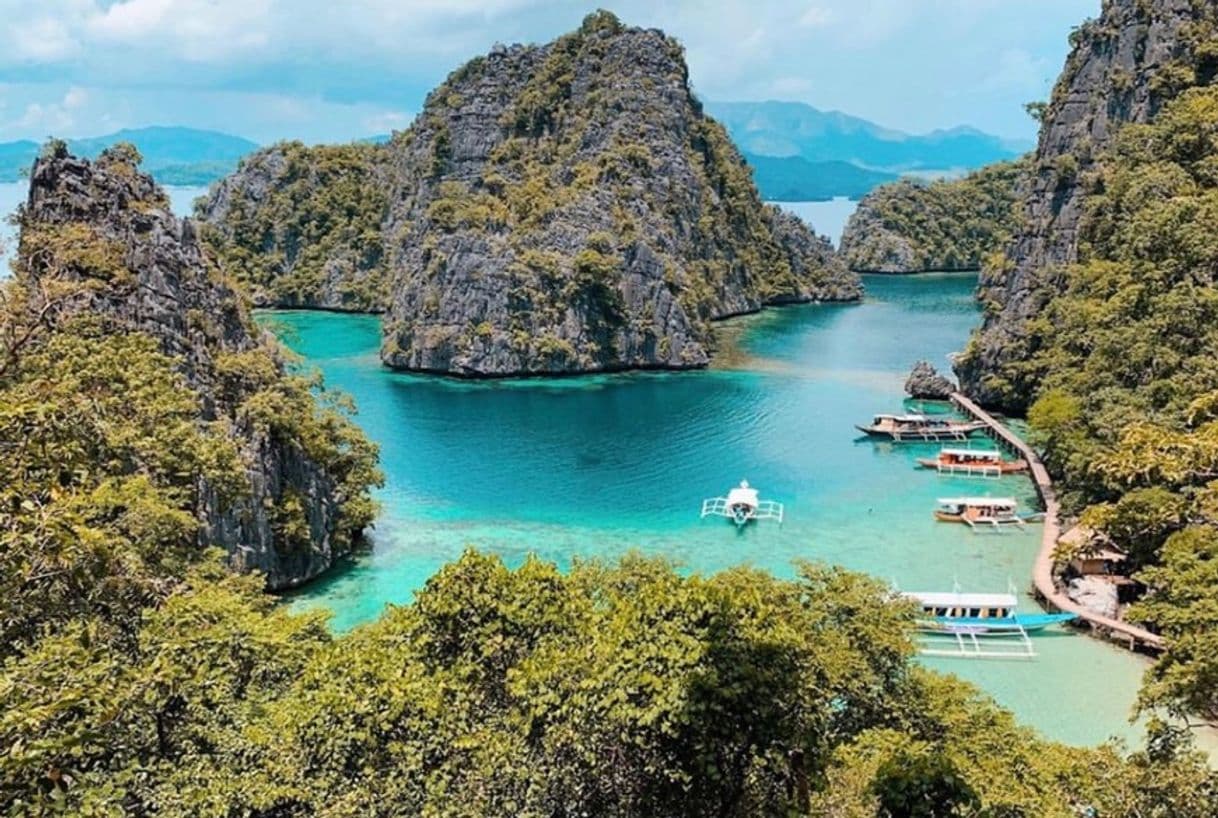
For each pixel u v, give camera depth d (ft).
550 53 603.67
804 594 105.60
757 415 312.09
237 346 180.24
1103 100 305.73
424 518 212.02
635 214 465.88
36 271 142.31
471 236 396.98
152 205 170.40
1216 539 130.00
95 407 92.27
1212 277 209.05
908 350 432.66
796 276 614.75
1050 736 119.55
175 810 60.80
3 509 53.11
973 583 172.65
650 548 193.26
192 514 135.03
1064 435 210.59
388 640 70.74
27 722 44.65
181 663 75.56
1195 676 84.58
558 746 59.41
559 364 390.63
